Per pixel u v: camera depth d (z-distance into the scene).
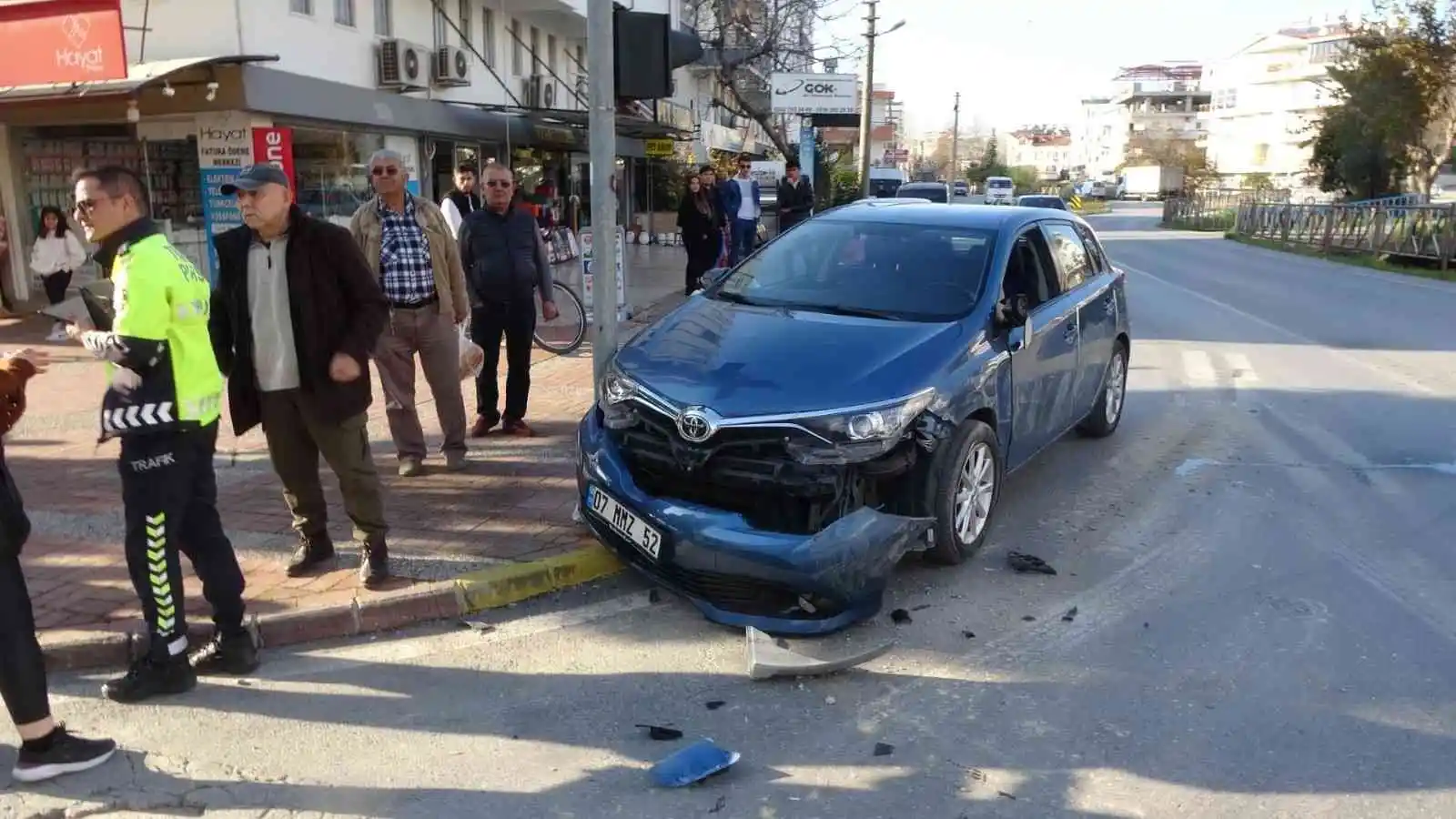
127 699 4.08
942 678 4.33
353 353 4.53
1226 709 4.09
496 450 7.26
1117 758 3.74
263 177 4.37
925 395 4.88
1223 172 102.62
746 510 4.69
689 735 3.89
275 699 4.14
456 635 4.71
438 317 6.49
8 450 7.30
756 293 6.09
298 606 4.70
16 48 11.48
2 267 14.23
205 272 14.05
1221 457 7.61
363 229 6.31
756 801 3.47
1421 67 34.12
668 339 5.46
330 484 6.51
